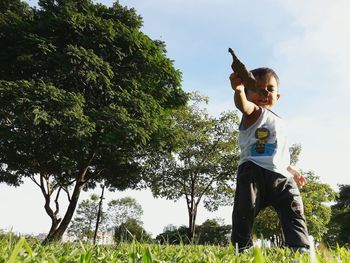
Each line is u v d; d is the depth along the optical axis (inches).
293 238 118.8
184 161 1261.1
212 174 1261.1
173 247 125.0
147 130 790.5
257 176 127.6
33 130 686.5
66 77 784.9
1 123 694.5
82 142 721.0
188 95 983.6
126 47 842.8
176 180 1226.6
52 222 907.4
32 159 808.9
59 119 679.7
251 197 124.6
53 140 716.0
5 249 78.1
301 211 125.0
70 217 853.2
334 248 112.4
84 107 791.7
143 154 906.7
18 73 801.6
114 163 895.1
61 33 802.8
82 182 879.7
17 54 757.9
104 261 68.6
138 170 965.2
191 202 1246.3
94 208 1877.5
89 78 735.1
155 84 949.2
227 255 80.3
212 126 1255.5
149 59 879.1
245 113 125.0
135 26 922.1
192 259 72.8
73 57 732.7
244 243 121.2
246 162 131.3
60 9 845.2
